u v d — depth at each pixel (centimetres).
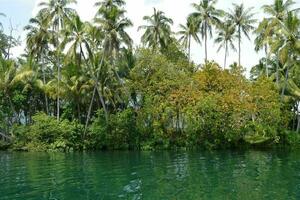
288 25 5284
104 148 5522
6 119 6175
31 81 6362
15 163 3809
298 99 6084
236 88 5184
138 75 5612
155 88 5447
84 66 5950
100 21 5288
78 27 5184
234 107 5019
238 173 2917
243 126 5134
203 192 2214
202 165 3438
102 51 5472
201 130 5212
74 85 5806
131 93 5694
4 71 6031
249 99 5141
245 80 5341
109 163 3697
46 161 3962
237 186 2380
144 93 5497
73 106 6381
